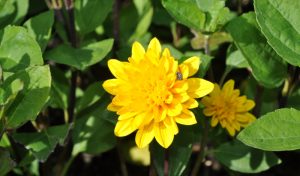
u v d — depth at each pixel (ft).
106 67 2.05
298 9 1.46
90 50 1.66
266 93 1.84
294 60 1.44
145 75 1.36
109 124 1.83
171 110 1.34
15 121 1.42
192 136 1.60
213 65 2.06
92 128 1.83
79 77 2.07
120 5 2.08
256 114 1.77
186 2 1.55
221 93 1.61
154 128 1.37
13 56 1.51
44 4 2.12
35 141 1.59
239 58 1.69
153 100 1.36
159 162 1.60
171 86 1.34
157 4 2.05
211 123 1.61
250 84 1.81
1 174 1.46
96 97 1.81
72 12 1.67
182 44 2.03
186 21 1.55
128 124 1.37
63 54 1.65
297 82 1.82
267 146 1.38
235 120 1.60
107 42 1.67
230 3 2.07
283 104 1.81
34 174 1.87
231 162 1.69
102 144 1.83
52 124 2.13
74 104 1.82
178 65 1.40
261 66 1.59
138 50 1.43
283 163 2.04
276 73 1.61
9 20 1.72
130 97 1.36
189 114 1.36
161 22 2.06
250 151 1.69
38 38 1.64
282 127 1.41
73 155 1.84
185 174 1.70
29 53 1.51
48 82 1.42
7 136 1.72
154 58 1.38
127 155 2.00
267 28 1.45
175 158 1.59
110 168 2.13
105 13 1.81
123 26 2.03
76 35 1.73
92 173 2.13
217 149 1.71
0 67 1.40
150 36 2.01
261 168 1.67
